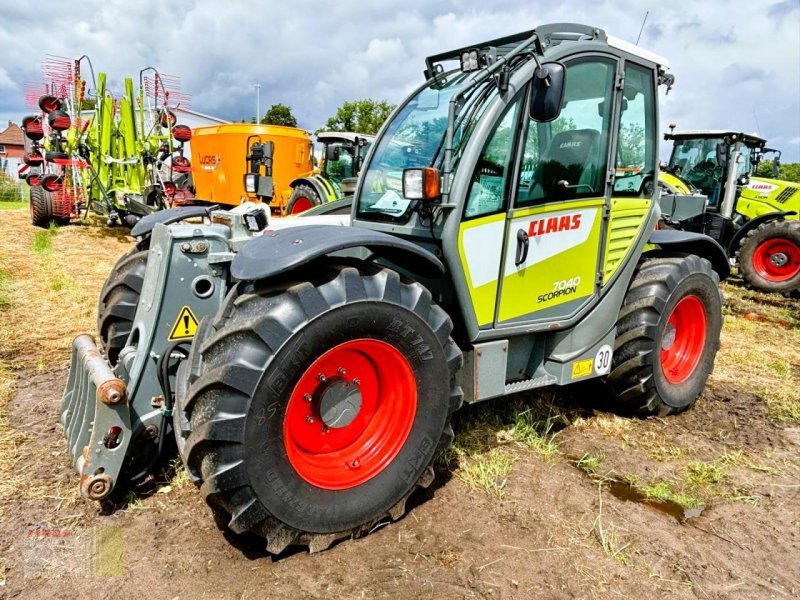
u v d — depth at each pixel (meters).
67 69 9.33
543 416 3.43
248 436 1.90
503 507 2.48
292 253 1.97
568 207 2.83
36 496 2.39
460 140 2.51
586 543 2.28
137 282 3.07
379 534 2.27
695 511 2.58
